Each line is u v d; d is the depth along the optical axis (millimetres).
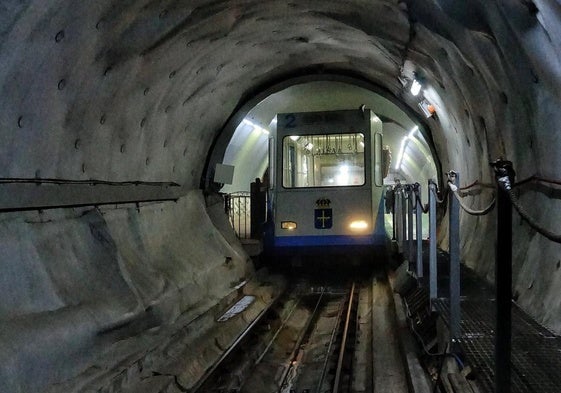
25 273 5406
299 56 12078
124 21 5887
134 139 8109
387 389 6043
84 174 6797
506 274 3445
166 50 7367
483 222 8609
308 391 6852
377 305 10352
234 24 8336
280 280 13414
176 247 9570
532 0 4207
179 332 7246
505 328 3457
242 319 9211
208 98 10836
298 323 10711
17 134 5266
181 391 6070
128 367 5707
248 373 7336
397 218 14062
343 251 13484
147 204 9008
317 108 17234
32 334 4879
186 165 11297
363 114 13383
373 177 13336
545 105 5316
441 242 12633
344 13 8445
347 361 7734
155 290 7551
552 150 5359
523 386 3885
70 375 5176
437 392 5234
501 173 3424
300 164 13531
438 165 13656
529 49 4922
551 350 4551
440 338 6270
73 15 5000
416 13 6852
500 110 6816
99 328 5781
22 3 4293
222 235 12102
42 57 5051
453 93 8719
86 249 6578
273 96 15234
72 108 6055
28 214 5805
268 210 14211
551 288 5305
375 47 10148
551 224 5504
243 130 15398
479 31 5691
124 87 7012
